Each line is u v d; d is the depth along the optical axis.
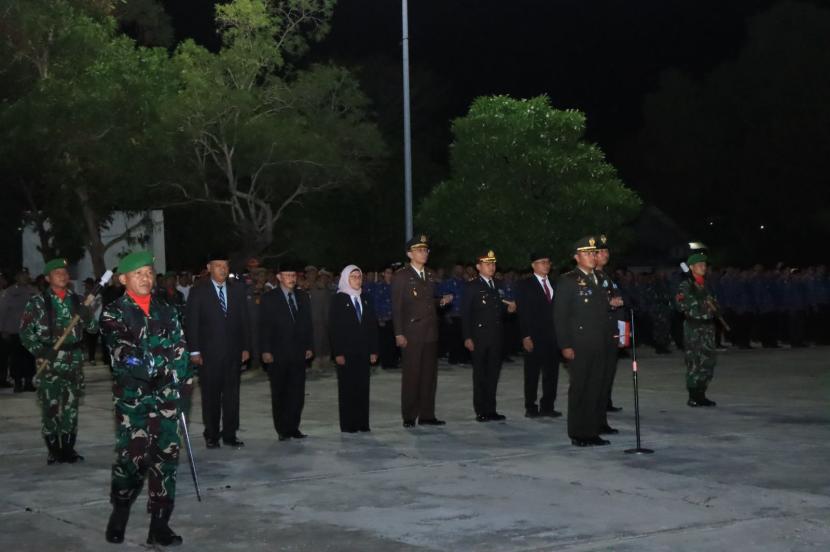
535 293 14.26
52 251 28.98
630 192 29.61
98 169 26.94
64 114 25.53
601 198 28.78
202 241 42.09
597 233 29.06
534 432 12.84
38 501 9.57
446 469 10.52
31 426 14.64
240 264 33.97
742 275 26.47
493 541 7.79
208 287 12.17
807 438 11.91
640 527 8.08
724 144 50.12
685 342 14.79
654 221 50.44
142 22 37.25
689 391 14.81
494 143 28.95
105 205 29.22
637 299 25.11
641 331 25.61
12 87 27.42
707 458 10.77
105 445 12.70
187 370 8.11
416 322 13.53
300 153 32.44
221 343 12.07
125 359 7.75
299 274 22.48
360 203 48.12
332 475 10.36
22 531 8.48
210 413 12.07
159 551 7.77
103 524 8.65
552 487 9.56
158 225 32.94
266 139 31.83
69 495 9.78
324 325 22.31
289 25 33.78
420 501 9.13
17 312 19.41
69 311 11.35
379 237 48.53
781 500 8.87
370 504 9.06
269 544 7.88
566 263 29.28
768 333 26.58
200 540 8.02
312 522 8.49
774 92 46.66
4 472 11.02
